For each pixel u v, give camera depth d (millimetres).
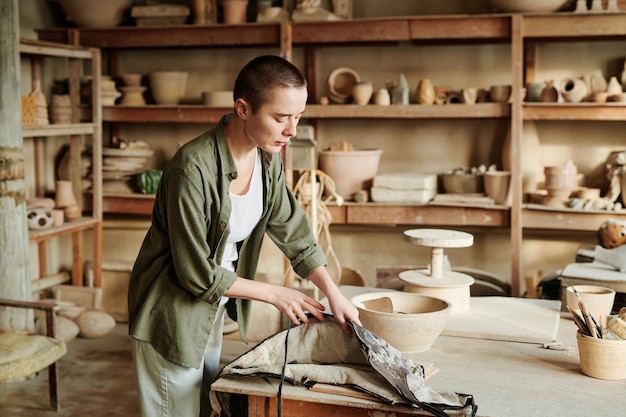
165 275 2201
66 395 4137
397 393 1897
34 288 5453
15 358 3545
